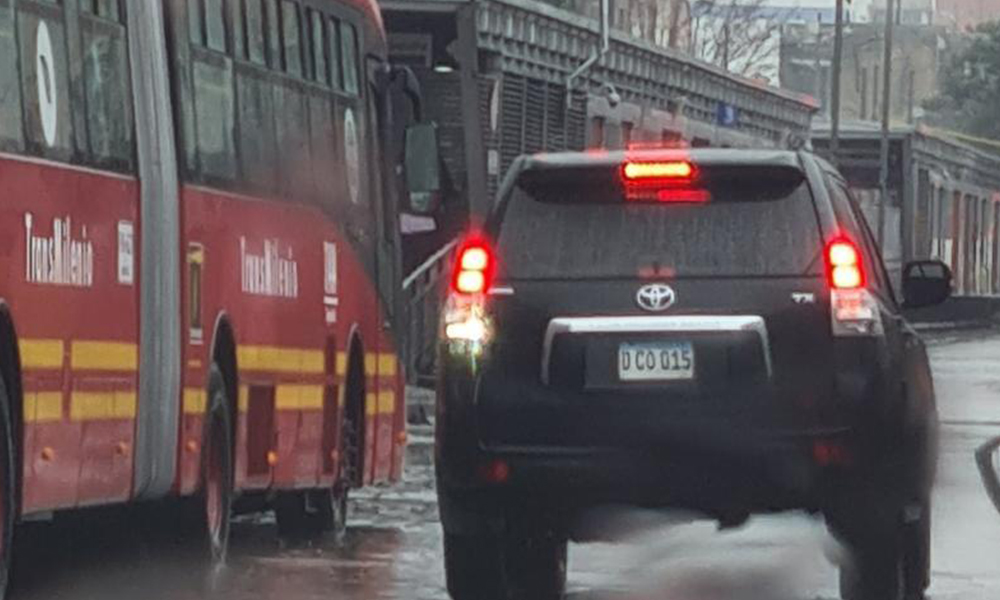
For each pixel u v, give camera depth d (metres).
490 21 38.94
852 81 152.50
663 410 12.82
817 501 12.90
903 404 13.14
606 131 47.53
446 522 13.16
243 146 16.16
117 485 13.54
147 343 13.98
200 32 15.30
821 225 12.98
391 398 20.70
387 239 20.62
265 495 17.17
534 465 12.85
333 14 18.91
